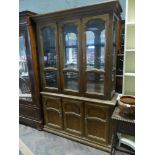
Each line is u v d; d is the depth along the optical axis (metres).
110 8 1.65
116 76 2.22
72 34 2.04
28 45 2.27
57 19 2.02
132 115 1.62
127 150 1.99
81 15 1.85
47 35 2.29
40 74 2.41
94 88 2.04
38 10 3.15
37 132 2.55
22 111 2.71
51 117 2.48
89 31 1.89
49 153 2.05
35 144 2.24
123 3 2.28
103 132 2.04
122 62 2.17
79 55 1.97
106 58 1.81
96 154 2.01
